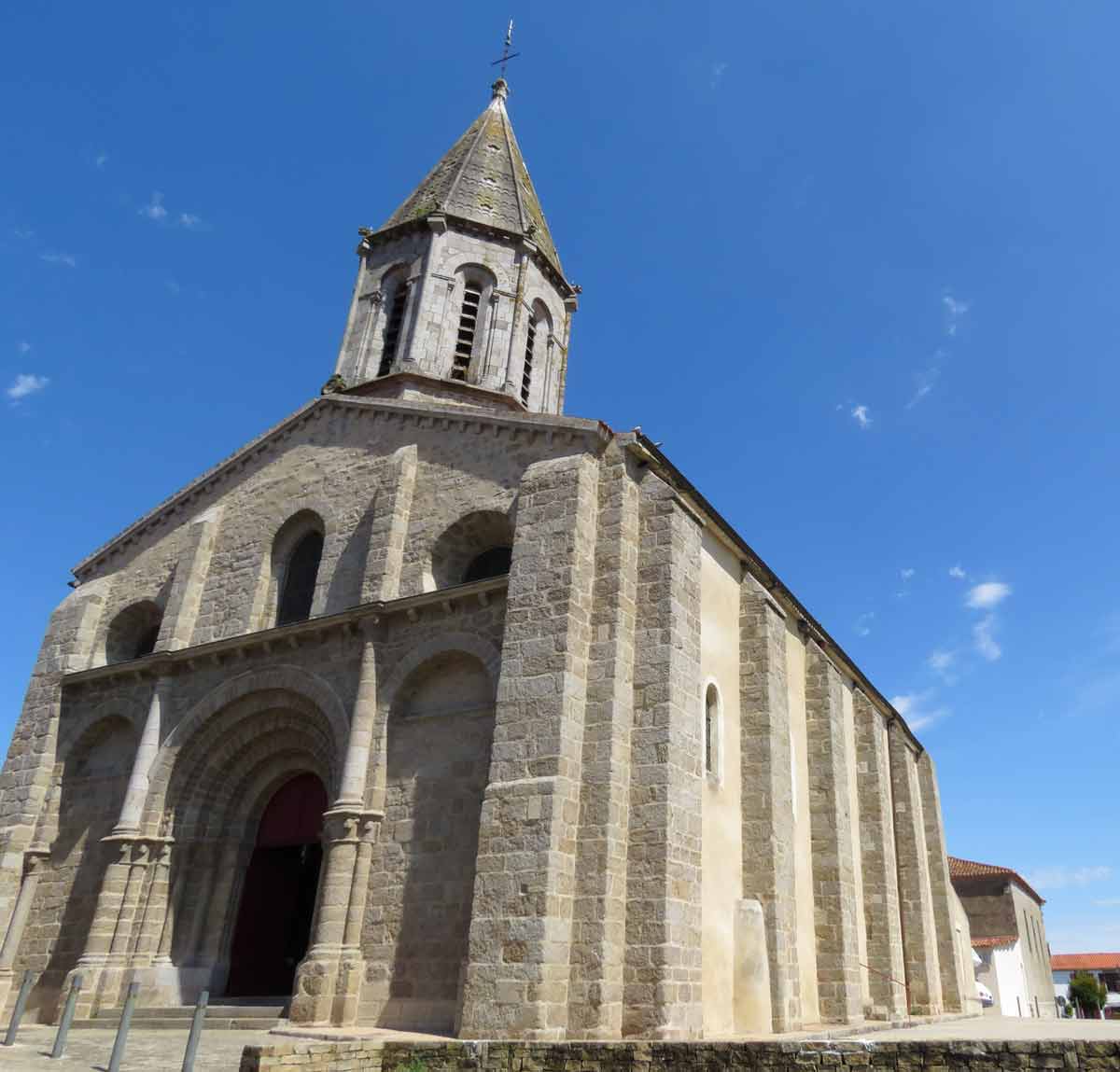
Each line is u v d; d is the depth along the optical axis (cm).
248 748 2131
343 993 1623
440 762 1777
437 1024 1546
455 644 1848
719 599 2095
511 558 1855
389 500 2122
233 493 2548
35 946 2122
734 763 1991
